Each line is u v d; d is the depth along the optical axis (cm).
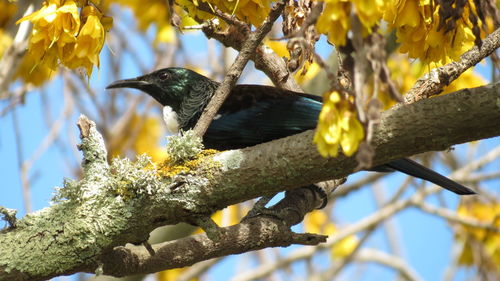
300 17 914
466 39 714
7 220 785
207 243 866
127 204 787
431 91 979
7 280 768
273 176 746
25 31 1086
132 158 1512
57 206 797
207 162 775
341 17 555
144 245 816
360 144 540
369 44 546
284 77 1136
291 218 982
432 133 673
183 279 1563
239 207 1525
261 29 808
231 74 820
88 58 751
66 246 777
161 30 1330
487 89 655
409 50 705
